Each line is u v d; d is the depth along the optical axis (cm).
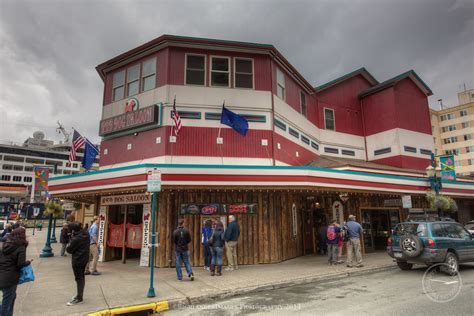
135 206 1588
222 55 1614
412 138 2280
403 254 1123
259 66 1638
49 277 1068
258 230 1367
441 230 1125
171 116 1499
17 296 820
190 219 1333
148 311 739
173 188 1248
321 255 1595
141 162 1529
